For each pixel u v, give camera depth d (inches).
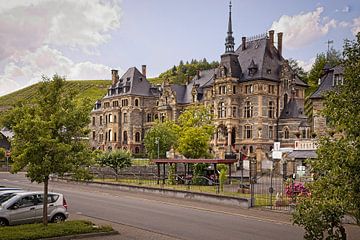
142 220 1003.3
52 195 935.0
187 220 1009.5
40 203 911.0
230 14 3400.6
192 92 3897.6
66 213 944.9
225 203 1320.1
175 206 1278.3
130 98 4269.2
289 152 2161.7
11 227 793.6
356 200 464.8
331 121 508.7
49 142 758.5
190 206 1275.8
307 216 487.5
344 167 466.0
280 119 3206.2
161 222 976.9
